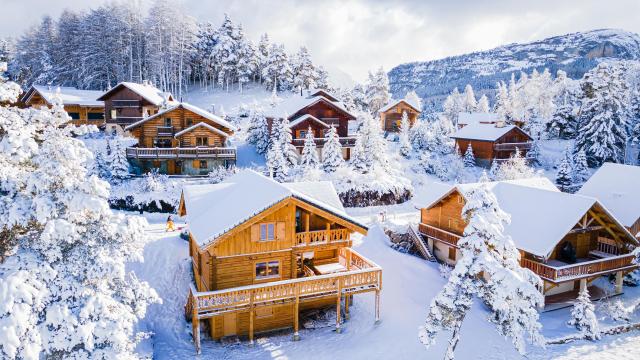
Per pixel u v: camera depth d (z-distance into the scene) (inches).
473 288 695.7
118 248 545.0
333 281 874.8
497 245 690.2
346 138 2274.9
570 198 1070.4
